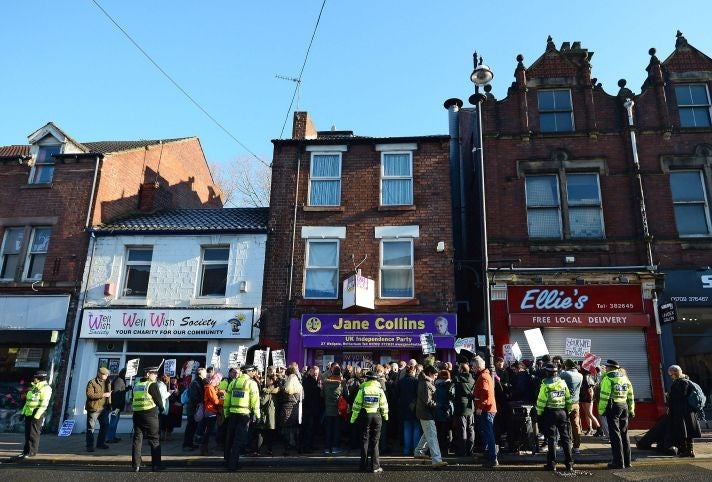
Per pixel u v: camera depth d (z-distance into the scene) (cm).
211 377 1177
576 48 1716
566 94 1681
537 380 1077
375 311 1513
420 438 1039
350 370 1225
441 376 1026
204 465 1012
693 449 1094
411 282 1556
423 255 1566
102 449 1176
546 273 1480
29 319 1598
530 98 1680
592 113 1630
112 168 1805
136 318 1562
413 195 1633
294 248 1606
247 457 1040
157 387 991
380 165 1678
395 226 1602
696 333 1438
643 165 1573
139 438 962
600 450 1052
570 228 1557
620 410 937
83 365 1545
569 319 1439
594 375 1287
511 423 1052
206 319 1545
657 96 1620
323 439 1256
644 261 1488
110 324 1562
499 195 1598
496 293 1491
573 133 1617
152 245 1664
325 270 1595
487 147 1638
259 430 1064
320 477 876
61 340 1573
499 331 1460
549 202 1595
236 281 1589
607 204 1557
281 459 1011
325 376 1227
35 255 1709
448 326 1470
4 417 1532
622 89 1644
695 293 1453
